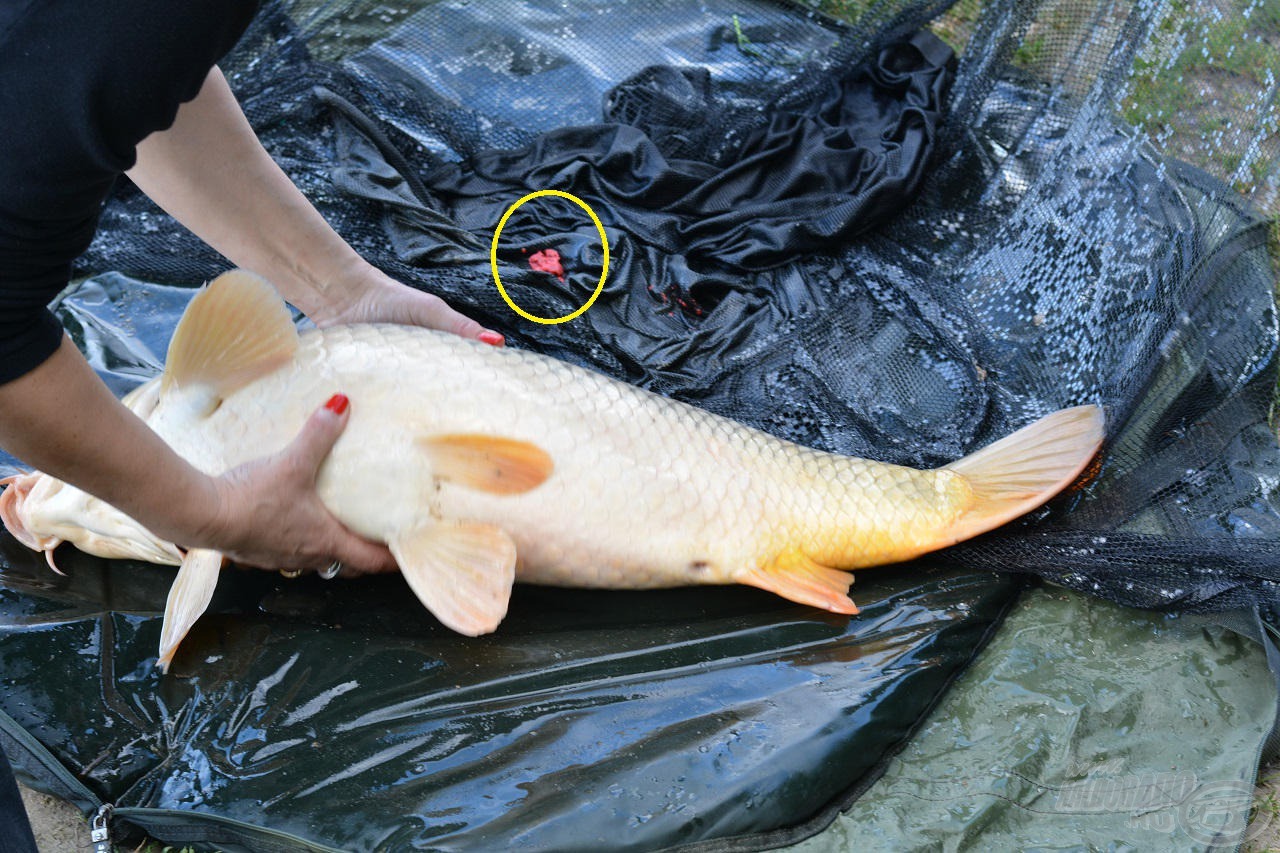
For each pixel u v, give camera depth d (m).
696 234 1.71
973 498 1.42
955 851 1.25
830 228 1.68
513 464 1.35
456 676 1.33
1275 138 1.62
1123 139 1.67
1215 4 1.66
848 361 1.59
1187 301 1.55
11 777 1.16
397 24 1.82
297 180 1.69
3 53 1.01
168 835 1.25
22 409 1.11
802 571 1.41
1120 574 1.39
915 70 1.85
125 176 1.70
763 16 1.91
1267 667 1.35
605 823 1.23
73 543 1.43
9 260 1.06
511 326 1.59
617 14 1.90
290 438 1.35
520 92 1.83
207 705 1.31
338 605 1.39
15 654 1.34
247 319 1.33
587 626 1.38
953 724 1.33
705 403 1.55
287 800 1.24
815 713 1.29
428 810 1.23
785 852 1.24
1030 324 1.63
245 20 1.04
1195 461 1.50
